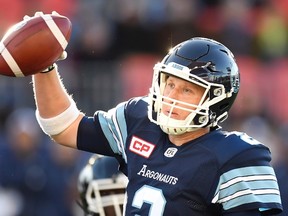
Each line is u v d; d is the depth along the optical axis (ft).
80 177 41.16
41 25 32.68
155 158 32.71
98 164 40.42
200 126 32.42
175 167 32.17
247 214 31.63
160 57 97.50
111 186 40.04
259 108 94.07
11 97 88.69
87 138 34.73
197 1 103.35
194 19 101.55
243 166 31.99
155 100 32.50
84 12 100.27
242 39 102.68
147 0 100.17
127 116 34.24
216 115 33.14
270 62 102.12
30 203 79.41
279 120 94.07
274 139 86.53
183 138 32.83
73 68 92.12
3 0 100.07
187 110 32.14
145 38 97.91
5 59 32.40
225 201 31.73
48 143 81.41
